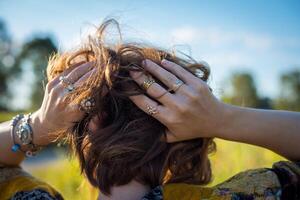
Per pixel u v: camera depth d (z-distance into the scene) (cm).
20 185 73
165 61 69
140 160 65
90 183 67
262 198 64
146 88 66
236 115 70
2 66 1934
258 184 65
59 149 197
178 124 67
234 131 70
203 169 71
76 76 69
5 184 74
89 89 67
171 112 66
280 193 65
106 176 65
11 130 76
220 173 145
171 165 69
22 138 75
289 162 69
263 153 152
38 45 1962
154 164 67
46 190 72
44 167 248
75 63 72
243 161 148
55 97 70
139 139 65
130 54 68
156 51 72
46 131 73
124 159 65
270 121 71
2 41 2031
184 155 69
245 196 64
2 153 77
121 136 65
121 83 67
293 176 66
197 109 67
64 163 206
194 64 74
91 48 71
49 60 75
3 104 1850
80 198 129
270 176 66
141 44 73
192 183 70
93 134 66
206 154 71
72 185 178
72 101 68
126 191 66
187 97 67
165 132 67
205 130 68
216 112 68
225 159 149
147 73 67
